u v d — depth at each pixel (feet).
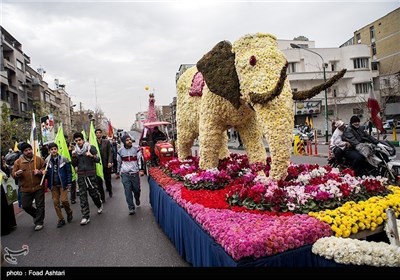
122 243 18.04
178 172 20.72
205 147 19.63
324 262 9.16
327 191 12.53
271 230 9.56
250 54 14.93
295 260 9.13
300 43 145.79
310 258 9.33
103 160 31.40
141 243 17.79
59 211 22.72
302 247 9.37
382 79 132.36
